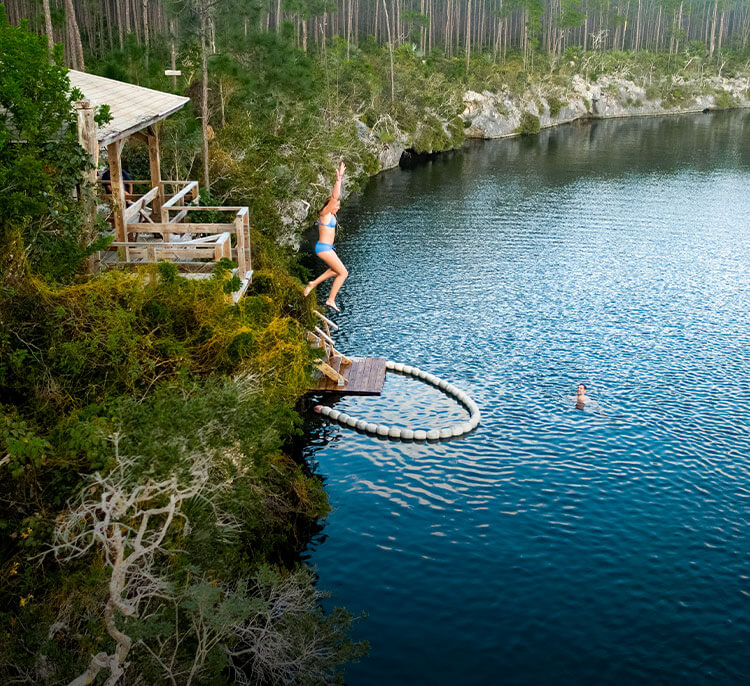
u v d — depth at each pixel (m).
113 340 15.81
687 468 25.80
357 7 143.00
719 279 48.62
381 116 96.44
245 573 16.14
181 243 20.33
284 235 47.41
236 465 14.99
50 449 13.59
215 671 12.48
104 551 13.06
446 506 23.44
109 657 10.77
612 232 62.03
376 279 48.72
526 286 47.25
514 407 30.50
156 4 104.25
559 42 179.00
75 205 18.41
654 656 17.27
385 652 17.23
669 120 153.75
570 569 20.41
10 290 15.32
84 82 25.22
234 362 18.72
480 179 86.50
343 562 20.52
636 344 37.44
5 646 11.17
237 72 55.00
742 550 21.30
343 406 30.30
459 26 183.50
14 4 88.19
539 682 16.42
